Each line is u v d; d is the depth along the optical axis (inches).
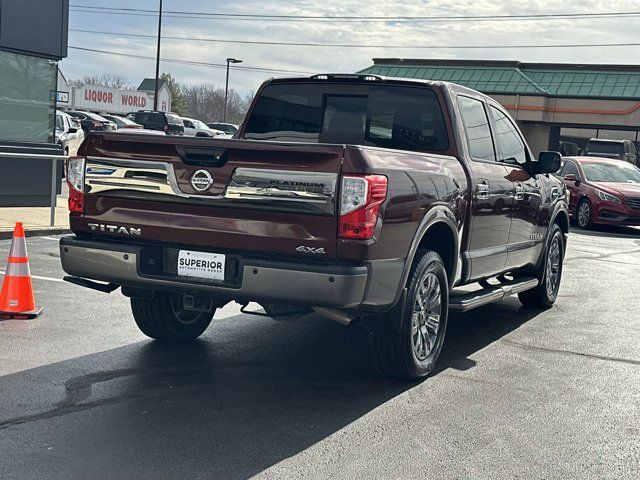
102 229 218.4
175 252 210.5
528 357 267.3
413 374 230.7
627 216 729.0
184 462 166.9
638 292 401.1
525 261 319.0
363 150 197.8
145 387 214.5
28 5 583.5
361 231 195.3
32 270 372.8
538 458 178.9
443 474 167.5
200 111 5162.4
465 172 253.1
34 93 603.5
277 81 281.0
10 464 161.8
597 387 235.5
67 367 228.8
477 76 1750.7
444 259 249.3
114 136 214.8
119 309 305.1
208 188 204.4
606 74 1701.5
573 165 791.7
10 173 583.2
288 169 198.1
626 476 170.9
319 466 168.6
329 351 262.4
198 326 264.4
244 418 195.3
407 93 264.7
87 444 173.9
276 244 200.5
